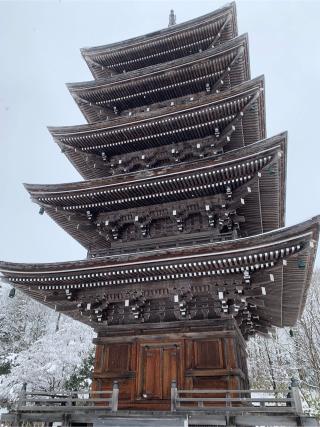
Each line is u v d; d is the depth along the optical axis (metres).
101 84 23.42
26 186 18.53
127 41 25.70
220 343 13.19
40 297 17.59
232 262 12.79
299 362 40.47
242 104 18.11
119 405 13.36
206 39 25.05
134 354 14.13
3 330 55.22
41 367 34.09
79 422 13.00
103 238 20.67
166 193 16.83
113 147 21.19
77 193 17.77
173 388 12.00
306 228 11.51
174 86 22.84
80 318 18.28
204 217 16.97
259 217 18.38
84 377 35.56
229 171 15.45
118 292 15.05
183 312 13.73
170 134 19.81
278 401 11.18
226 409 11.35
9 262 15.86
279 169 15.98
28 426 13.80
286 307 18.73
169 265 13.40
